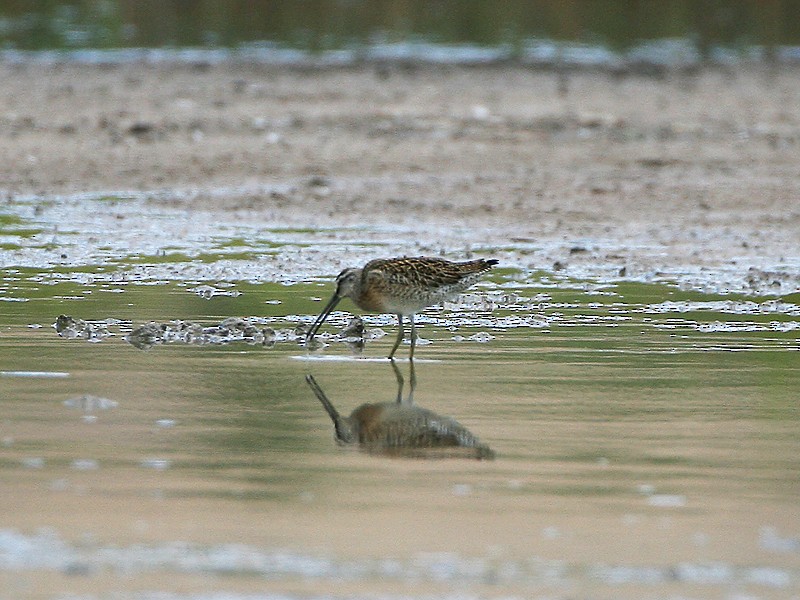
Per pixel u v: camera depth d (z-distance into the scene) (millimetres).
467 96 29219
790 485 9602
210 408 11492
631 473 9875
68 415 11164
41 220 20328
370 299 13898
